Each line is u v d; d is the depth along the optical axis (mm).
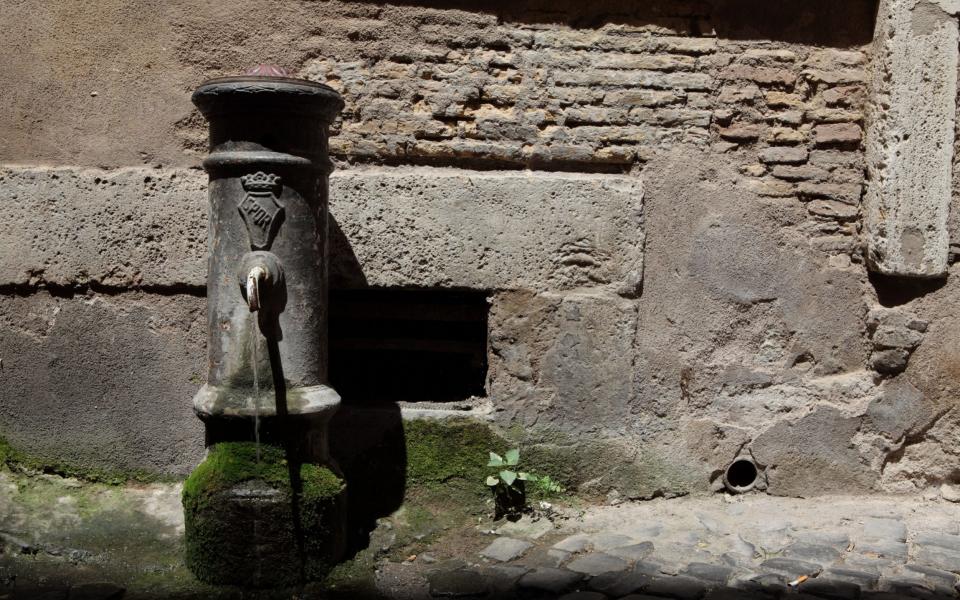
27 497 3967
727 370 4285
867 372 4336
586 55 4176
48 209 4051
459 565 3578
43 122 4051
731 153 4254
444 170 4148
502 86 4152
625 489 4230
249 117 3307
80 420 4125
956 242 4230
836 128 4301
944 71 4137
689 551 3699
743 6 4223
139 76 4047
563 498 4199
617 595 3291
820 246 4305
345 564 3549
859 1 4270
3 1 4012
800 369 4328
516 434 4176
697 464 4285
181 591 3350
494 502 4109
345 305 4359
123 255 4066
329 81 4105
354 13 4098
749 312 4289
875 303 4301
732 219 4250
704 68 4223
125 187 4051
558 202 4129
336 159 4129
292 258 3396
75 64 4039
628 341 4188
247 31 4074
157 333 4105
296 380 3430
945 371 4289
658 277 4227
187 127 4082
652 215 4211
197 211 4066
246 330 3385
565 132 4168
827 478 4332
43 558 3570
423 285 4117
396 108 4117
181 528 3814
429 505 4090
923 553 3689
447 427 4141
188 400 4129
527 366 4168
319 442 3535
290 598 3305
